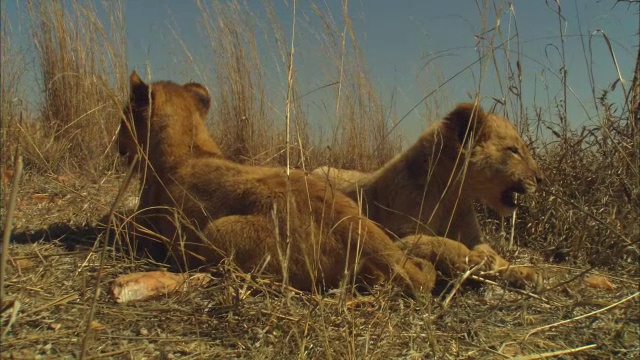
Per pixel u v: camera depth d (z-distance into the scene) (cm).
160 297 354
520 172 485
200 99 512
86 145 770
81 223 509
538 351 314
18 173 232
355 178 581
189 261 414
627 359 305
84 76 788
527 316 351
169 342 305
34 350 282
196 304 348
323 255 375
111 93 387
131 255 407
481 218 567
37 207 551
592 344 319
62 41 800
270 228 380
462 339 323
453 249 416
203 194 421
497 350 312
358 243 354
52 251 426
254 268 370
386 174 501
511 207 499
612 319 345
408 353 305
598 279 414
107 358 283
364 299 360
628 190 500
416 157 490
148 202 459
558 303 374
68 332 301
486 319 350
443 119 496
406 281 370
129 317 327
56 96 800
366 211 501
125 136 480
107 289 359
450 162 480
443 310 345
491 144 487
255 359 289
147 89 466
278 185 398
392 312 346
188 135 466
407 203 480
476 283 408
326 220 379
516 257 488
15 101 636
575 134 589
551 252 493
